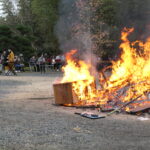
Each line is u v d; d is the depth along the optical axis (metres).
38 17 43.88
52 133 6.82
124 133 6.85
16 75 25.41
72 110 9.55
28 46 41.78
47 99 11.72
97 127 7.38
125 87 10.36
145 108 9.01
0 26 40.62
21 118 8.27
